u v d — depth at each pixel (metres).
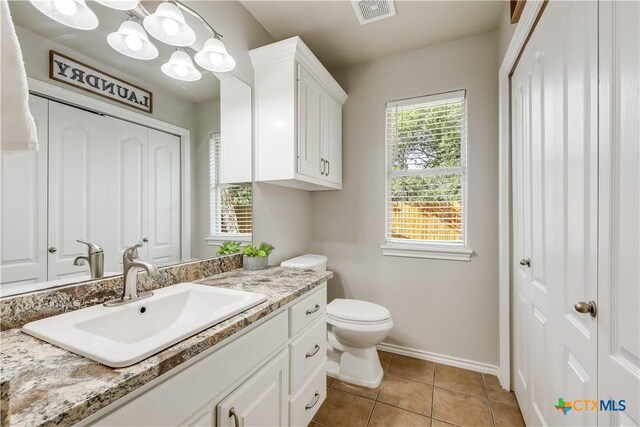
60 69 0.89
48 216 0.86
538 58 1.18
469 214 2.00
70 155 0.92
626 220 0.62
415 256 2.14
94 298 0.95
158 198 1.22
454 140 2.09
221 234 1.55
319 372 1.41
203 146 1.44
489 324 1.94
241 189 1.67
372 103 2.31
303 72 1.71
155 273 0.92
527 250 1.37
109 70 1.03
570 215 0.89
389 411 1.56
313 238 2.51
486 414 1.53
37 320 0.81
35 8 0.84
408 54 2.19
